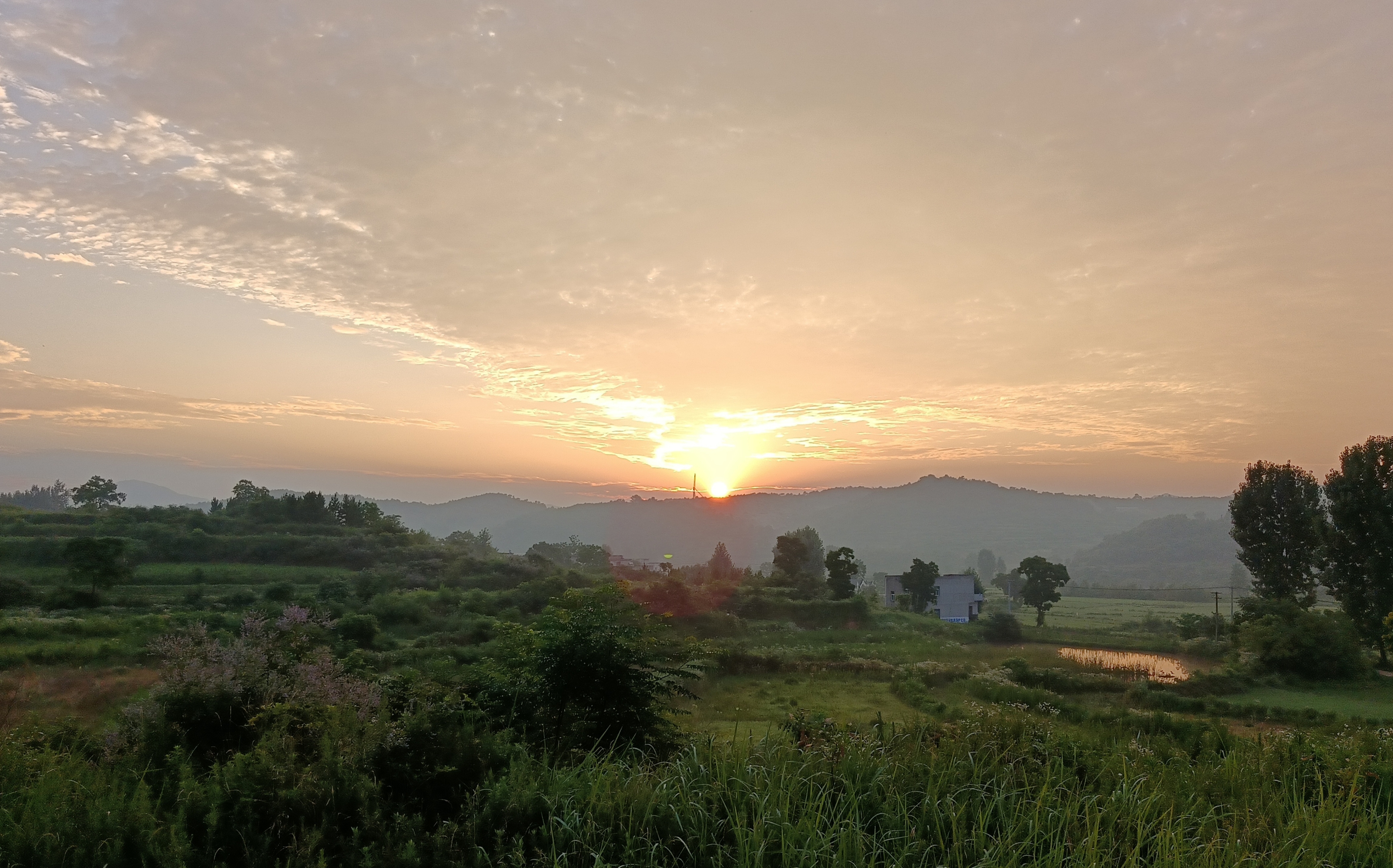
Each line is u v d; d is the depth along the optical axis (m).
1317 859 3.98
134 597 40.34
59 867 3.51
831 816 4.29
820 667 31.89
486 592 48.72
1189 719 15.36
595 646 8.09
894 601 76.56
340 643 24.50
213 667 5.95
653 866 3.67
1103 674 33.31
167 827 3.77
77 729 6.09
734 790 4.38
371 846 3.65
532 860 3.79
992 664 34.19
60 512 69.56
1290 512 46.06
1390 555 38.25
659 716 8.62
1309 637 32.53
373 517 80.38
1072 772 5.14
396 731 4.84
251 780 4.14
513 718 7.43
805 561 69.44
